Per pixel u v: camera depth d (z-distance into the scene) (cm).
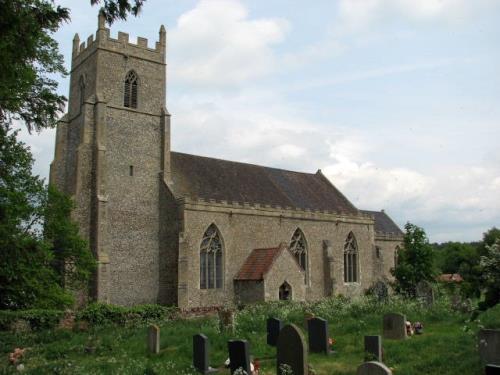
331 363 1955
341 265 5434
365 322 2822
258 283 4416
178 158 5081
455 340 2150
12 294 3394
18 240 2139
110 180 4447
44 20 1348
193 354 2005
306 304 3844
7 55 1362
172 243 4466
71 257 3841
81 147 4381
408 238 4741
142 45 4862
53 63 2820
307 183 6134
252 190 5262
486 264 1237
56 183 4556
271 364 2011
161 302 4478
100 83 4547
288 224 5066
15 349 2397
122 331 3061
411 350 2055
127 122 4647
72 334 2983
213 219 4534
